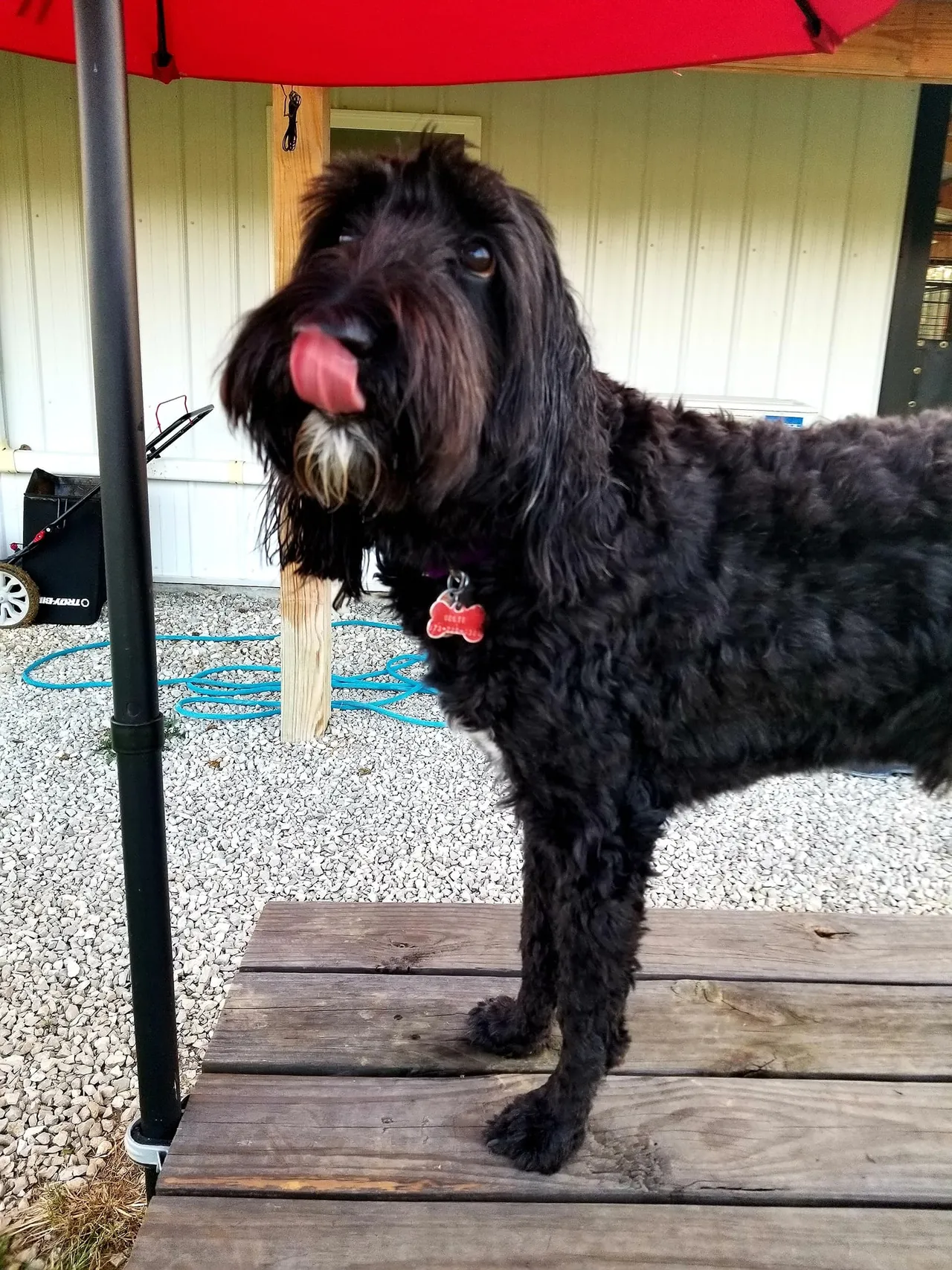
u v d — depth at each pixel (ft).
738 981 3.90
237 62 3.54
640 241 10.03
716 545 3.02
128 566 2.77
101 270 2.55
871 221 9.95
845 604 3.03
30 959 5.13
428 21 3.36
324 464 2.65
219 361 3.32
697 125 9.68
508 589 2.97
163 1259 2.73
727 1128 3.22
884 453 3.14
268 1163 3.05
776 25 3.03
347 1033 3.61
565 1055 3.13
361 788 6.97
